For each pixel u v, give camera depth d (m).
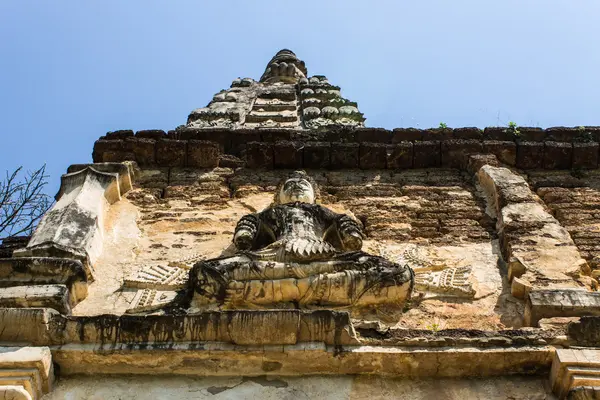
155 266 7.90
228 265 6.99
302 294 6.87
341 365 6.19
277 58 20.41
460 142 10.71
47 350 6.09
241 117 14.82
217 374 6.22
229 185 10.16
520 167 10.70
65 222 8.09
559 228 8.31
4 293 6.75
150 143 10.47
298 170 10.25
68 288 7.09
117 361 6.18
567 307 6.76
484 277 7.81
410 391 6.09
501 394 6.04
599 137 11.23
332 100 15.60
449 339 6.22
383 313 7.06
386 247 8.53
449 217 9.20
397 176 10.53
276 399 5.99
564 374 5.96
